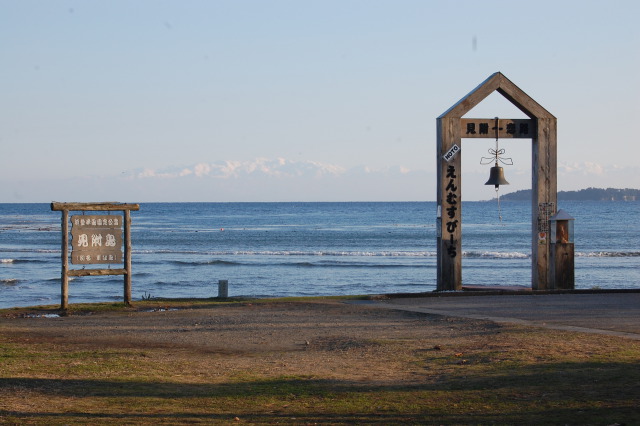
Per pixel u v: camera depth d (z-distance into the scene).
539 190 18.59
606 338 10.54
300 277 34.97
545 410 6.59
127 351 10.59
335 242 63.09
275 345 11.19
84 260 16.22
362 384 8.16
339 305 15.96
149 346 11.16
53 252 52.56
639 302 15.85
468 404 7.00
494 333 11.50
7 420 6.35
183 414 6.78
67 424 6.27
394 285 31.75
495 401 7.05
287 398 7.50
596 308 14.77
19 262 43.25
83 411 6.81
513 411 6.63
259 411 6.93
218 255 49.28
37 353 10.27
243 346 11.13
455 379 8.22
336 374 8.82
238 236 71.50
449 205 18.12
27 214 165.88
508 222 103.81
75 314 15.34
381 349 10.52
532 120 18.59
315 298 17.98
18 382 8.09
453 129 18.02
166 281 33.44
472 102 18.09
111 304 16.62
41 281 33.34
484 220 111.31
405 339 11.39
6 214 166.25
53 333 12.59
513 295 17.69
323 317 14.24
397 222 108.25
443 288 18.27
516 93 18.25
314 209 197.62
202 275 35.97
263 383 8.30
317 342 11.40
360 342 11.17
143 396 7.56
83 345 11.21
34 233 78.06
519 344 10.21
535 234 18.66
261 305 16.28
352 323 13.38
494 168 18.50
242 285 31.95
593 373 8.02
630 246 56.06
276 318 14.21
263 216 139.88
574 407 6.63
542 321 12.81
